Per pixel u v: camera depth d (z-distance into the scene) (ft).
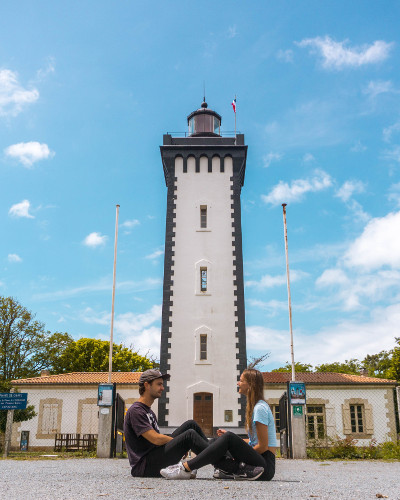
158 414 84.84
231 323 89.25
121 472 26.63
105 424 52.24
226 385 85.92
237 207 96.78
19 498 15.23
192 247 93.97
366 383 98.48
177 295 90.89
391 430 96.58
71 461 43.39
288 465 40.45
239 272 92.22
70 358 160.45
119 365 163.53
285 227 66.85
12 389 101.91
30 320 142.10
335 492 17.39
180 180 98.63
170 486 17.87
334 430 96.17
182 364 87.10
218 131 110.52
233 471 20.17
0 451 93.56
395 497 16.43
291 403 53.52
